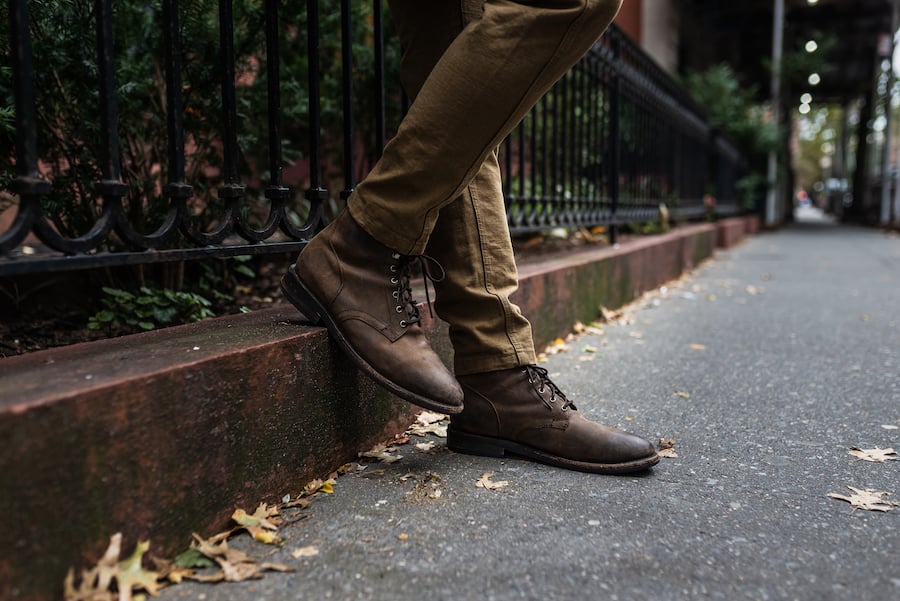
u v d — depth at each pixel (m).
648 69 5.21
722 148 9.61
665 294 4.60
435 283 1.61
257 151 2.71
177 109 1.37
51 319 2.18
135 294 2.17
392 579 1.10
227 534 1.21
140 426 1.04
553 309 2.87
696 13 16.34
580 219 3.73
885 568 1.15
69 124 1.91
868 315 3.83
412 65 1.55
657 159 5.61
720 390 2.30
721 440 1.81
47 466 0.90
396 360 1.43
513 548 1.21
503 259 1.61
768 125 13.93
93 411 0.96
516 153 4.38
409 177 1.37
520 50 1.28
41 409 0.89
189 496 1.14
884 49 17.66
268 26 1.64
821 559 1.18
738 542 1.24
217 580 1.09
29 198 1.06
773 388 2.33
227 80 1.54
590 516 1.34
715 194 9.37
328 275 1.45
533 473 1.56
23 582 0.88
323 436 1.49
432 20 1.49
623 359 2.72
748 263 7.08
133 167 2.10
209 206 2.31
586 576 1.12
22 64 1.04
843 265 6.88
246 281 2.90
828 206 41.31
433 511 1.35
